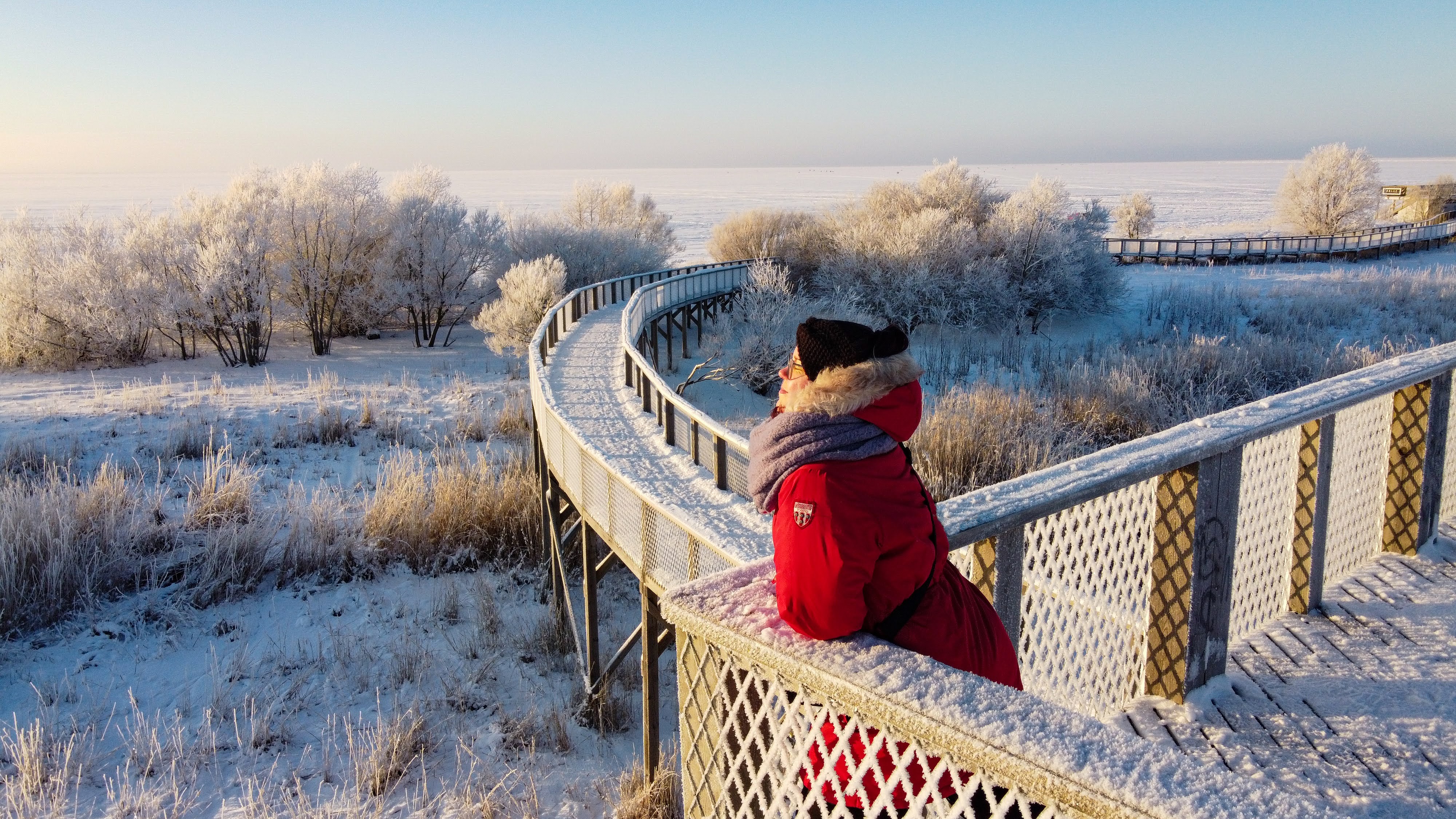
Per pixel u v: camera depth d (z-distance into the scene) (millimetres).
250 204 27172
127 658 9523
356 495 14234
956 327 28281
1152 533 3219
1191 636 3068
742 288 29094
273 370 24250
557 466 11039
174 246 25047
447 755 7777
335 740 7965
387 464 15148
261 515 12719
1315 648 3518
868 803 1554
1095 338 27938
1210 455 2957
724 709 1926
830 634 1633
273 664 9453
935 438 14109
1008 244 29375
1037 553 2781
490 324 27047
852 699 1516
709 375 22578
